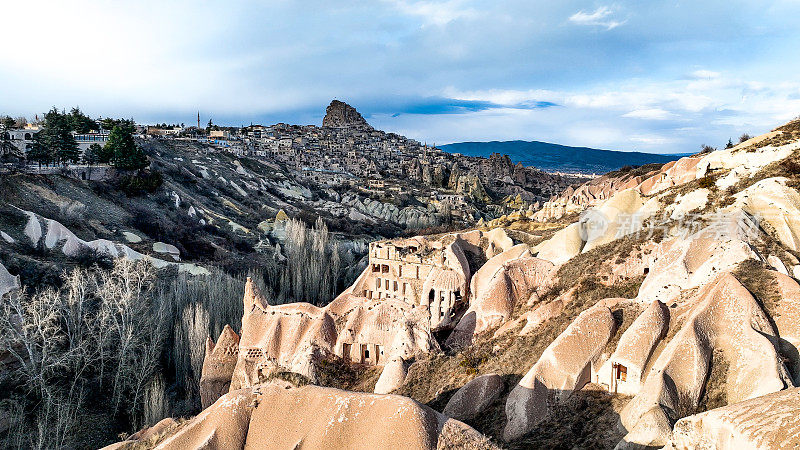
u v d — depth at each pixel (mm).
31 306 54625
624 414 24000
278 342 44688
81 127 144750
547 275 40625
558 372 27406
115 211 99500
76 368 54906
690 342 24625
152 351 58750
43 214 83375
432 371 36531
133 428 52281
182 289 73938
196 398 56531
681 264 31625
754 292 27266
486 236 56531
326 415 24156
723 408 19516
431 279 48312
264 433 24641
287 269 96562
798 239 34062
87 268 72500
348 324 42844
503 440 26516
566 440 24844
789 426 17469
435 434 22594
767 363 23047
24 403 50406
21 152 112375
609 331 28547
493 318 38844
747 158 44938
